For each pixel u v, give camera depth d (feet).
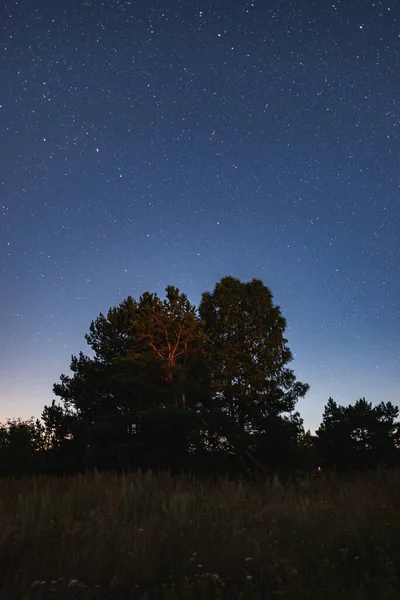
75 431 117.50
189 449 91.09
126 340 127.03
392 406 123.75
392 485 37.32
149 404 104.63
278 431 89.51
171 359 109.29
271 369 120.37
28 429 120.98
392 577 19.21
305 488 38.47
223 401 104.47
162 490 37.27
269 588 18.93
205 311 127.13
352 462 115.24
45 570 20.16
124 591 19.10
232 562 21.15
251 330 124.16
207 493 36.45
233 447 87.51
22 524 25.20
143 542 22.50
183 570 20.48
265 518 27.89
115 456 95.55
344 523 25.57
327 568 20.24
